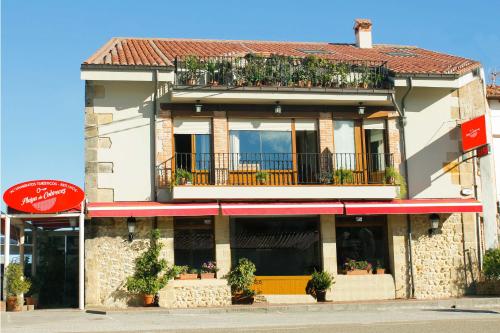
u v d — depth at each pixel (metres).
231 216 21.05
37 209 18.78
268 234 21.17
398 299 20.89
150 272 19.83
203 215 20.45
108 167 20.36
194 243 20.61
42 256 24.00
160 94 20.88
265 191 20.36
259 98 20.72
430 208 20.86
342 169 21.27
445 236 21.91
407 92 22.28
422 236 21.73
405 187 22.02
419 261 21.59
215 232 20.56
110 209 19.19
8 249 19.05
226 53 23.83
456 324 14.01
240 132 21.30
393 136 22.17
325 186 20.70
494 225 22.59
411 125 22.36
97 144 20.39
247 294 20.36
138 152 20.58
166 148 20.67
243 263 20.36
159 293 19.80
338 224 21.56
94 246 19.81
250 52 24.42
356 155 21.83
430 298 21.44
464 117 22.80
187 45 25.95
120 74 20.09
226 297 20.17
